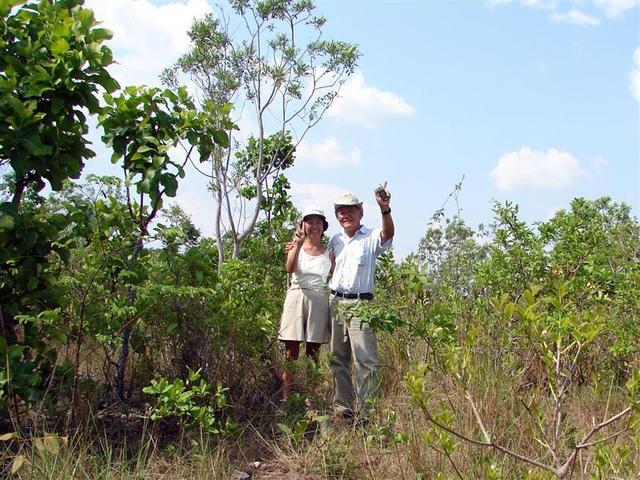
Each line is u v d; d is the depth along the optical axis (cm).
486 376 510
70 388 496
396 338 636
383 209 554
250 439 507
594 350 593
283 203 938
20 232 445
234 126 557
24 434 443
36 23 466
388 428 475
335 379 579
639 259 712
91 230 499
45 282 464
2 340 429
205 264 545
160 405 487
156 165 520
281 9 1505
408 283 529
